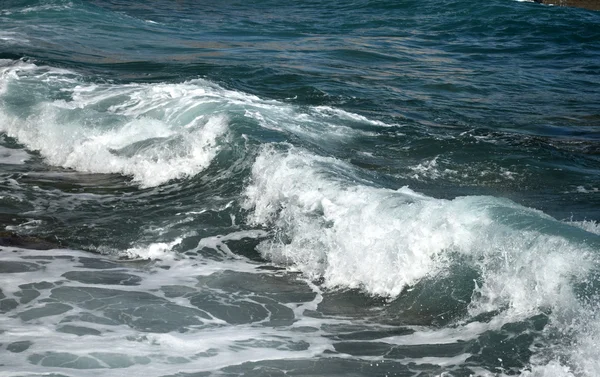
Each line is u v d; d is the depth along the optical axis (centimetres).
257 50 1947
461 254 621
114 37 2022
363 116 1232
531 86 1625
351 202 730
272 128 1009
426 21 2642
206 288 654
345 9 3002
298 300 636
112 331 560
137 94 1197
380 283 647
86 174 972
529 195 891
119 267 694
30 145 1076
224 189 876
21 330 553
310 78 1564
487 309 578
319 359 529
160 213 830
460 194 885
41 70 1441
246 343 552
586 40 2312
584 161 1033
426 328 579
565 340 521
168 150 969
